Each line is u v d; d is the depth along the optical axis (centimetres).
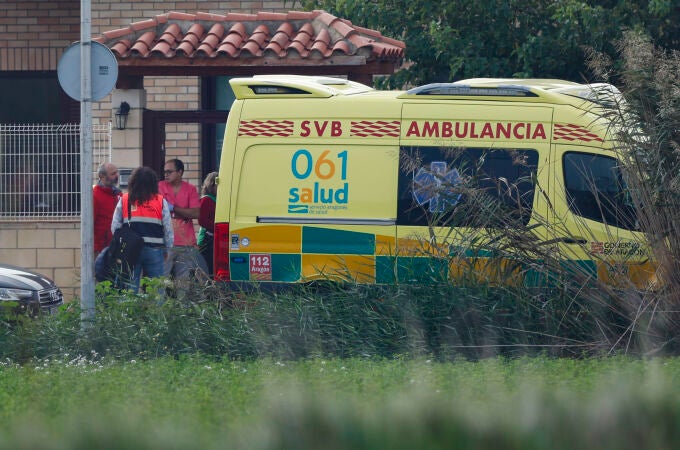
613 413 1445
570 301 2864
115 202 4225
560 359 2473
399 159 3234
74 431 1395
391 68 4522
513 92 3234
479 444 1364
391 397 1659
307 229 3256
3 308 3281
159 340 3016
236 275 3291
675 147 2880
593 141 3181
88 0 3198
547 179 3177
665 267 2838
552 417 1435
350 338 2928
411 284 2978
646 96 2933
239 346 2945
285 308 3003
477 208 2945
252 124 3306
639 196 2897
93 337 3072
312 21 4728
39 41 6297
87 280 3228
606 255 2912
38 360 2933
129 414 1556
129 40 4691
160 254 3825
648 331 2781
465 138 3225
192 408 1736
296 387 1822
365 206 3238
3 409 1812
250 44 4516
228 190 3300
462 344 2872
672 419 1445
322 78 3453
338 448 1348
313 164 3269
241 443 1355
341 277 3148
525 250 2908
